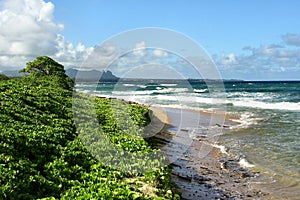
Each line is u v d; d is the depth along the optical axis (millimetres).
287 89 72625
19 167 7273
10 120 10891
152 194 7723
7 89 17516
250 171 12430
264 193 10297
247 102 39938
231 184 11078
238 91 67812
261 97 49562
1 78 35188
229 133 19609
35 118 12648
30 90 19562
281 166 12867
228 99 45562
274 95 53844
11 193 6242
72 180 7660
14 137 8961
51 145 9539
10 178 6656
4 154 7754
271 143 16766
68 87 35000
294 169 12430
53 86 28328
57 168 8094
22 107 13672
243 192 10336
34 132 10109
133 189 7777
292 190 10469
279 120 24609
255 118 25844
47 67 37031
